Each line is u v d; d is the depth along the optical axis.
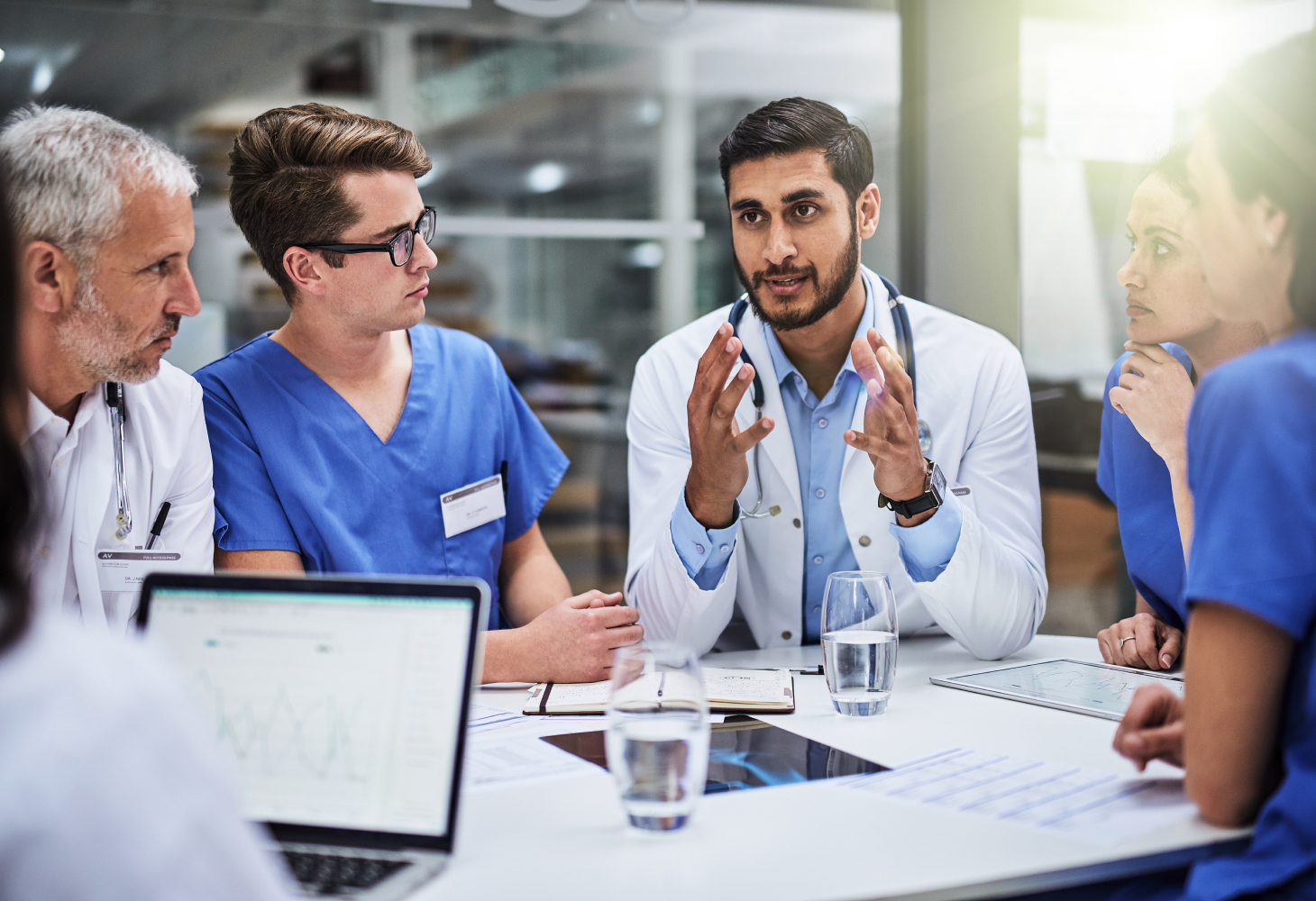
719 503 1.45
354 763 0.83
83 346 1.22
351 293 1.48
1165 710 0.94
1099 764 0.99
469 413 1.69
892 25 3.50
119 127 1.23
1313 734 0.79
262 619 0.86
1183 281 1.40
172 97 3.80
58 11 3.45
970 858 0.79
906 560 1.45
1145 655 1.40
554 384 5.65
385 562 1.58
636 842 0.83
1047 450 2.86
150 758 0.45
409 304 1.52
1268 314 0.91
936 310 1.76
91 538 1.31
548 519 5.50
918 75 2.62
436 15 3.64
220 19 3.59
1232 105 0.89
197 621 0.87
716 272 5.08
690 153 4.94
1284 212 0.86
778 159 1.49
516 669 1.36
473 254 5.55
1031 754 1.03
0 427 0.47
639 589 1.58
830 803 0.91
